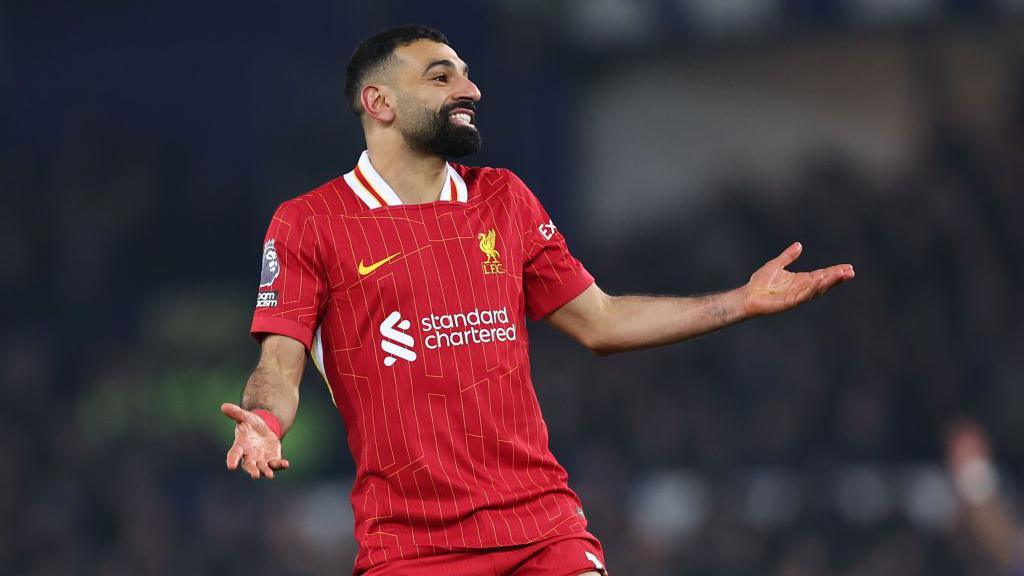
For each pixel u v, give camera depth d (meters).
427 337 12.62
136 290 53.50
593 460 41.81
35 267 53.72
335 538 42.78
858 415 43.50
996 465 41.94
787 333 47.00
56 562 42.31
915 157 54.53
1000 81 54.00
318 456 47.16
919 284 48.38
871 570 37.78
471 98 13.19
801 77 56.06
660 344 13.79
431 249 12.80
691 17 54.66
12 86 55.53
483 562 12.52
